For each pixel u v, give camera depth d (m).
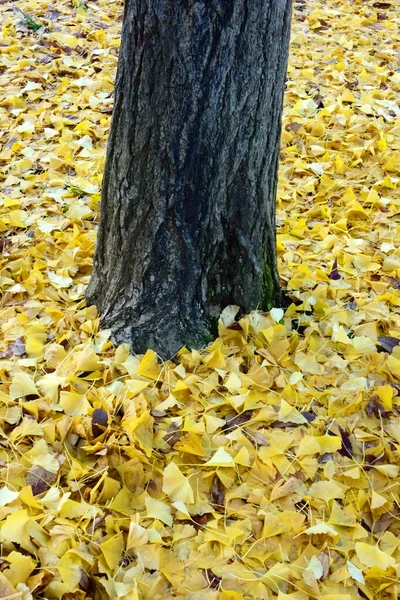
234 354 2.07
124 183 1.98
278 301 2.22
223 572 1.70
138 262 2.04
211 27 1.82
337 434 1.92
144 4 1.82
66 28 3.87
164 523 1.76
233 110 1.89
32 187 2.65
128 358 2.02
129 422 1.86
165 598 1.65
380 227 2.55
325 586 1.70
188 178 1.94
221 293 2.10
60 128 2.94
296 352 2.08
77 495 1.79
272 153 2.02
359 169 2.80
